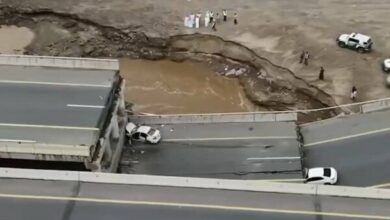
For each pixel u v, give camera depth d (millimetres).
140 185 40781
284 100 63406
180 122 55438
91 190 40375
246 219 37844
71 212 38625
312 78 63594
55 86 51188
